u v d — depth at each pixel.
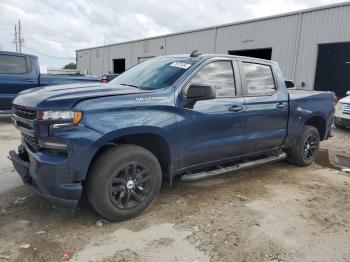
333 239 3.45
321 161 6.61
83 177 3.24
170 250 3.11
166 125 3.72
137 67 4.90
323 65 16.02
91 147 3.22
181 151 3.96
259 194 4.60
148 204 3.78
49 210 3.79
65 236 3.27
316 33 15.59
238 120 4.51
